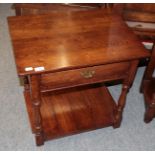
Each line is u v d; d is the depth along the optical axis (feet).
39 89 3.43
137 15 4.88
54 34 3.79
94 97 5.19
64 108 4.95
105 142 4.63
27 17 4.14
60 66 3.20
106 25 4.06
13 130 4.72
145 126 4.93
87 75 3.50
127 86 3.98
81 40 3.70
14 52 3.40
